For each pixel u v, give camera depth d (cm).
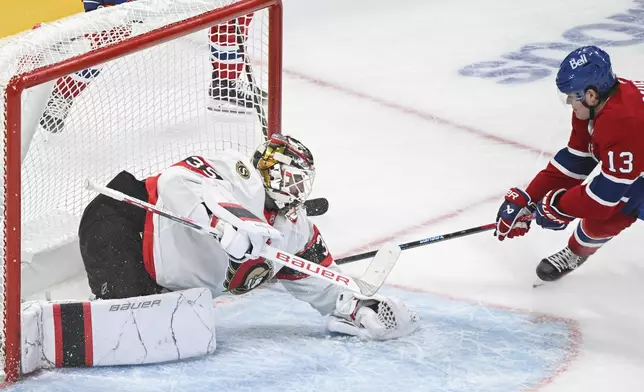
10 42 1149
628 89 1202
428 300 1377
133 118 1611
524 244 1552
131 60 1703
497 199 1731
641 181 1284
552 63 2419
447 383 1130
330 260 1235
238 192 1127
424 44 2564
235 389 1089
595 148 1253
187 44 1659
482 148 1956
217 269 1182
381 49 2531
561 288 1415
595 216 1264
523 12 2789
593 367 1202
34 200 1429
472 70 2384
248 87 1631
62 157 1500
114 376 1115
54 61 1126
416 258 1507
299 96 2234
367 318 1215
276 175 1135
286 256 1119
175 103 1697
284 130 2052
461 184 1792
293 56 2484
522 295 1395
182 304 1145
